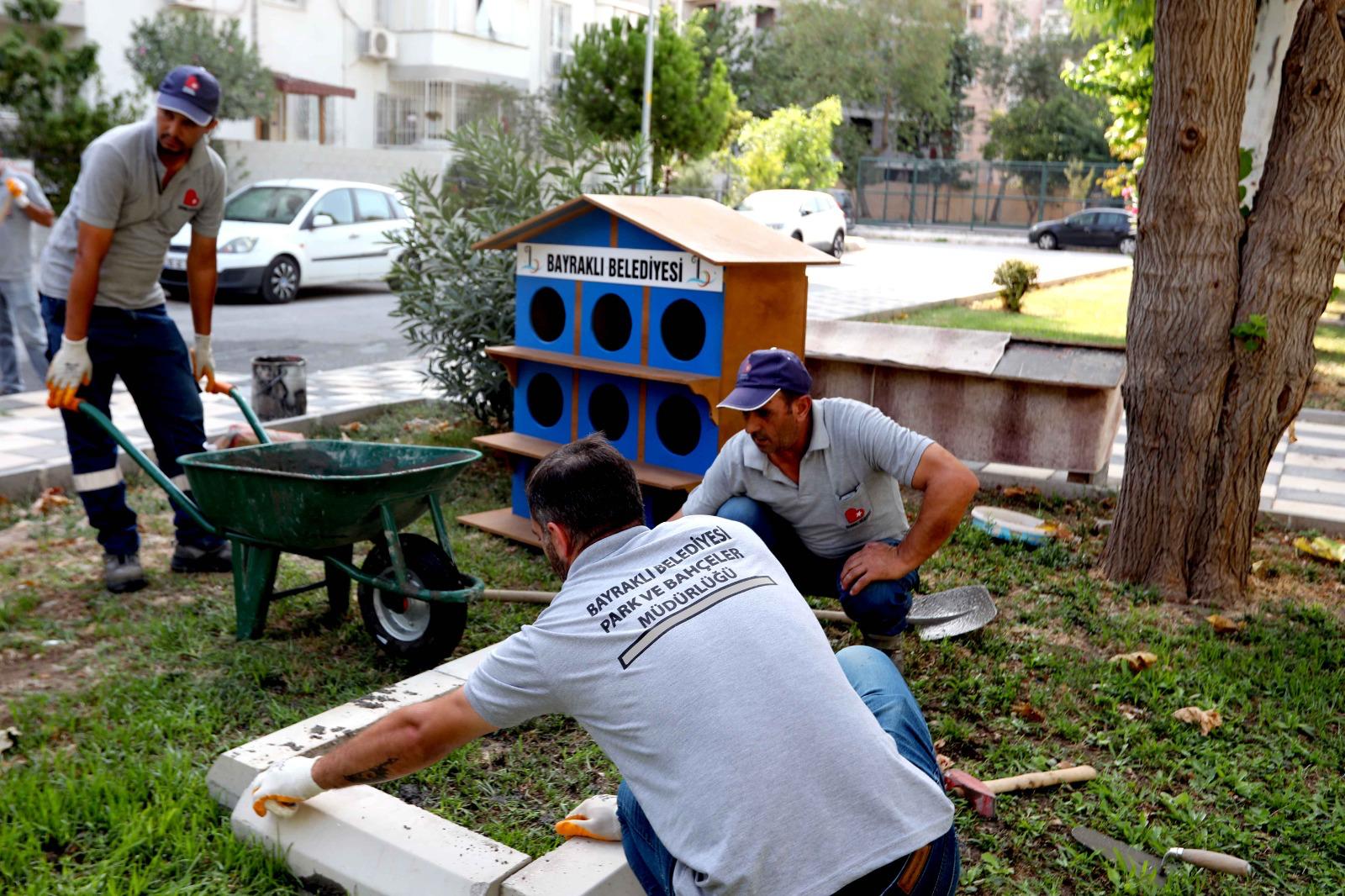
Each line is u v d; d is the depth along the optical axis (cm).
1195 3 464
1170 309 495
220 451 420
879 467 360
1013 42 6219
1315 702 402
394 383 980
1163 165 486
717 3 4772
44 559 520
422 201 720
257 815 290
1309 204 470
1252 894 299
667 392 510
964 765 357
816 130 3319
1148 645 451
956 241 3725
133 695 375
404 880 270
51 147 1792
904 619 384
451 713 222
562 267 542
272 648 417
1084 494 673
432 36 2953
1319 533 630
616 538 223
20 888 268
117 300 462
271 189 1598
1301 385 494
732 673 202
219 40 2288
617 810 245
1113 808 336
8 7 1828
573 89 2530
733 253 478
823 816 195
